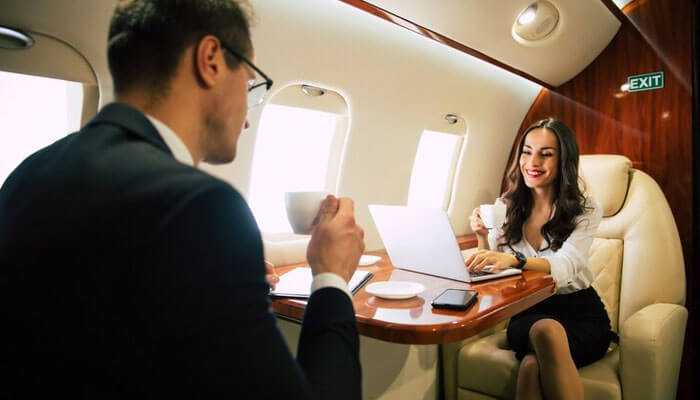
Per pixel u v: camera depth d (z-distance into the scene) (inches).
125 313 15.6
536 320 59.6
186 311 15.7
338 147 70.8
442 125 86.7
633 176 82.2
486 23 68.8
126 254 15.8
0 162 42.4
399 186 82.7
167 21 21.7
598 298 68.7
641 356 58.1
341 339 24.0
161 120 22.0
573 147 68.2
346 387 22.1
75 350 16.0
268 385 16.7
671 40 87.4
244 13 25.4
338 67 61.9
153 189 16.8
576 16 77.6
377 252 77.0
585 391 58.2
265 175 63.6
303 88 61.3
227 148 25.6
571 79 100.7
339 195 72.5
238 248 17.1
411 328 34.1
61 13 38.1
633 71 92.4
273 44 53.6
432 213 48.6
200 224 16.3
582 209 66.8
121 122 20.4
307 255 30.0
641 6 90.2
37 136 43.9
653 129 90.6
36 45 38.4
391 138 76.5
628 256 77.5
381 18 60.7
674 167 88.3
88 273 16.0
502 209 60.4
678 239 75.7
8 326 17.1
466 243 91.0
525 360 56.4
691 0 84.7
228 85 24.2
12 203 20.1
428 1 59.1
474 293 42.1
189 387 15.7
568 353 53.8
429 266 53.9
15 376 17.0
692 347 87.1
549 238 67.6
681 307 70.0
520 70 89.7
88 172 18.1
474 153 97.7
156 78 21.9
